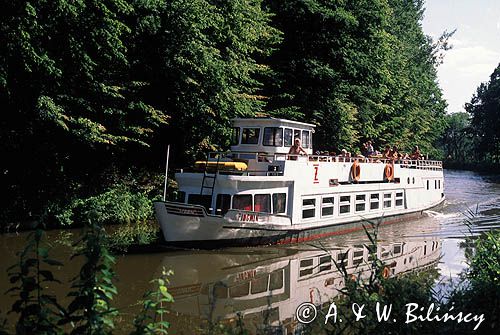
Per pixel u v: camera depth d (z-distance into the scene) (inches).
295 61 1261.1
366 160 972.6
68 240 718.5
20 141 787.4
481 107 3444.9
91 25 733.9
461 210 1234.6
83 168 909.8
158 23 841.5
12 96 733.3
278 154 740.0
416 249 722.2
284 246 735.7
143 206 939.3
